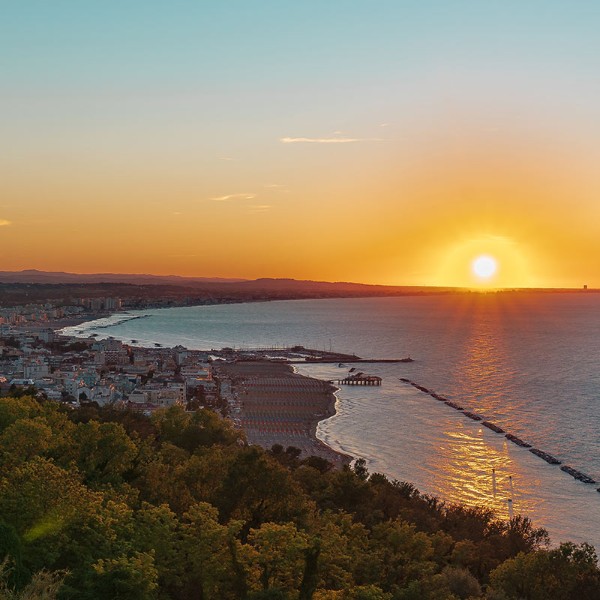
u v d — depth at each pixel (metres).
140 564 64.88
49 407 146.00
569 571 94.62
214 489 104.81
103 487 99.69
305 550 74.88
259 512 97.62
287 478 99.81
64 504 75.94
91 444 114.19
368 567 85.88
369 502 132.88
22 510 73.50
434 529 124.00
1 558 61.62
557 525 172.88
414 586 80.00
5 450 105.12
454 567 99.06
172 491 103.00
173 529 82.25
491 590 89.81
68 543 73.12
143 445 127.88
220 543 77.88
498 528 136.38
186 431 170.75
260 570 76.81
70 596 60.16
